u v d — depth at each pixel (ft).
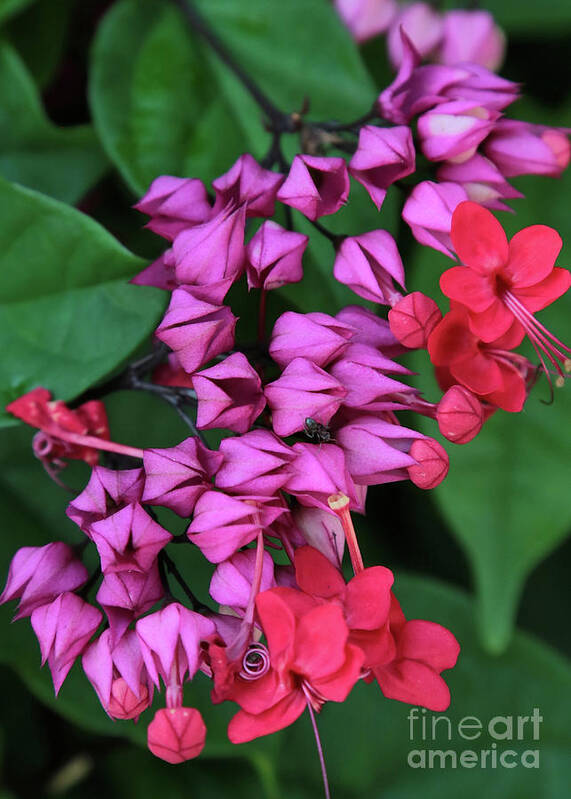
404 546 2.25
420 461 1.87
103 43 2.09
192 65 2.11
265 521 1.84
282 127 2.03
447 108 1.94
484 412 1.94
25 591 1.89
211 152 2.09
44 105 2.17
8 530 2.10
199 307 1.85
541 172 1.97
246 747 2.07
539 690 2.24
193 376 1.86
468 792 2.23
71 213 1.95
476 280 1.90
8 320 1.97
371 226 2.05
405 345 1.88
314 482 1.84
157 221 1.93
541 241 1.90
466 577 2.27
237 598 1.85
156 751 1.83
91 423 1.95
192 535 1.84
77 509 1.86
